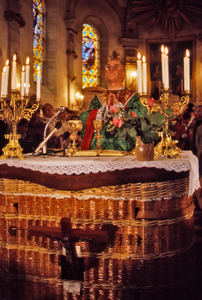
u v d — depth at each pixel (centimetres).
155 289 234
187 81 262
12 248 258
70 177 236
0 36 1039
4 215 259
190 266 251
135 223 232
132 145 317
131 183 231
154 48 1914
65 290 239
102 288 238
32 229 237
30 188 251
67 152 280
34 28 1420
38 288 253
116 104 321
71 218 243
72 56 1642
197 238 394
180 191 238
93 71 1816
